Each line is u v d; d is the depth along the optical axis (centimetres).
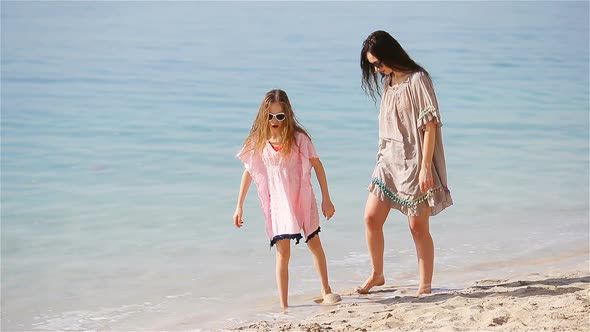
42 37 4728
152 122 2567
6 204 1642
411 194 1073
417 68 1070
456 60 4028
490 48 4466
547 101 2970
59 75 3538
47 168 1964
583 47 4566
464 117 2634
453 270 1228
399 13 6166
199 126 2508
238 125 2528
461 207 1598
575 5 7031
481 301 980
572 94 3131
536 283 1098
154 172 1925
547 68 3816
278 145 1073
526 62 3997
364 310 1012
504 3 7119
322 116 2631
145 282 1204
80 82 3375
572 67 3862
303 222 1086
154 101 2955
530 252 1317
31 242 1402
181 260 1304
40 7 6203
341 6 6594
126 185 1802
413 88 1056
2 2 6438
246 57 4094
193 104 2905
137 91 3170
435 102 1049
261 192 1085
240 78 3494
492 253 1313
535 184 1789
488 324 861
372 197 1108
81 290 1177
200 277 1223
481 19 5884
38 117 2648
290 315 1045
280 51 4297
